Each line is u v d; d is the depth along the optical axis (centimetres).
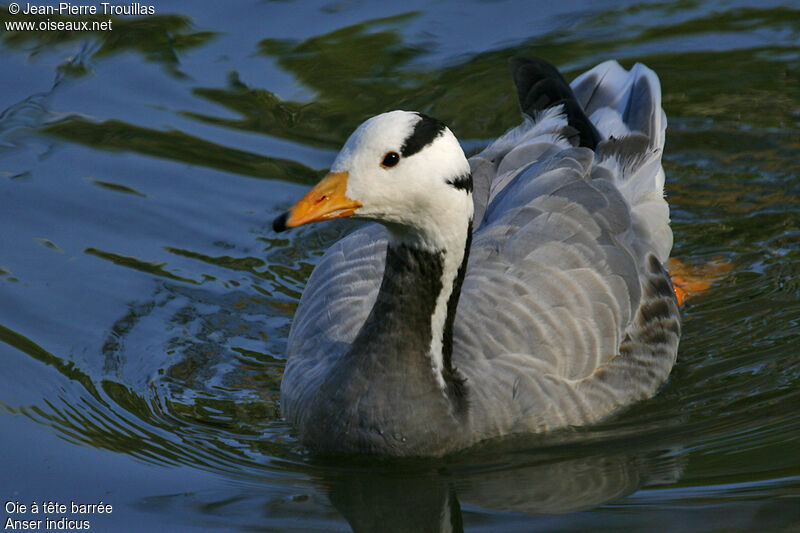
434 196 1028
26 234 1536
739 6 2031
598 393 1199
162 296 1445
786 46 1920
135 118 1748
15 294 1427
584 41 1930
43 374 1291
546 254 1223
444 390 1105
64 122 1733
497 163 1447
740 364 1305
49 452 1158
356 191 1023
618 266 1257
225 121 1752
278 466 1148
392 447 1108
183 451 1170
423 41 1930
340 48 1911
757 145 1730
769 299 1425
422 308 1080
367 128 1027
